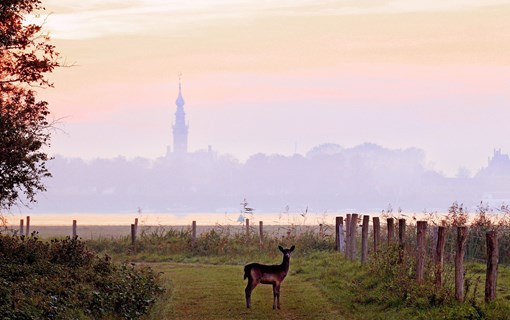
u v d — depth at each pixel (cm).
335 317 8162
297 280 11888
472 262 12075
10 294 7138
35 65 9762
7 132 9156
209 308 9019
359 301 8956
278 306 8988
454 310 7231
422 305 7894
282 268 9056
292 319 8188
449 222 13325
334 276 11488
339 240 16025
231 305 9262
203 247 17312
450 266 9719
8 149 9150
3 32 9656
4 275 8519
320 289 10594
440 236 8300
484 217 13238
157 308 8669
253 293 10388
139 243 17862
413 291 8306
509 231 12950
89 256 10650
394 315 7788
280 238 18800
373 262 10644
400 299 8356
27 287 7712
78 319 6994
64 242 10756
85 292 8069
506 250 12512
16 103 9719
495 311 7031
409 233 13588
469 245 12538
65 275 8931
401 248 9938
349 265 12306
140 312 8175
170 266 14950
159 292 9900
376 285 9575
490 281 7269
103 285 8888
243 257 16288
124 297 8312
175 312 8719
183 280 12106
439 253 8306
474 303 7231
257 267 9050
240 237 18000
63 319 6812
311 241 16988
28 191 9575
